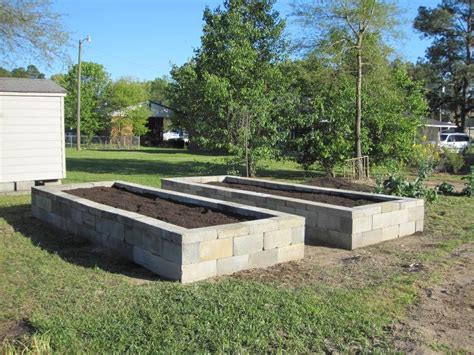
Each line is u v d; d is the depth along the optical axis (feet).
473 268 20.12
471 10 148.25
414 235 26.78
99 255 21.36
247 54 49.47
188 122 56.70
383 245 24.53
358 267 20.21
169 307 14.87
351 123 53.06
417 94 56.70
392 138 54.70
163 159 88.28
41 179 40.86
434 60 155.63
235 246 18.86
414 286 17.65
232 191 31.07
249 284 17.34
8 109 38.86
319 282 18.02
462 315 15.11
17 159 39.60
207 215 22.43
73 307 15.03
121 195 28.94
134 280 17.93
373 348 12.67
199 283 17.48
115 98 148.25
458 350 12.73
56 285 17.08
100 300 15.58
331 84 53.47
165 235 18.15
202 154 106.11
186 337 12.98
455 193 42.55
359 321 14.30
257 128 52.13
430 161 54.75
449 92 160.76
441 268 20.07
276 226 20.16
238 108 49.21
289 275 18.80
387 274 19.20
